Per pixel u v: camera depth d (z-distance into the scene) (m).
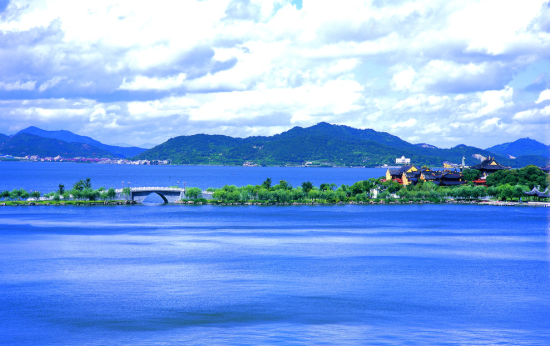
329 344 75.69
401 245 153.38
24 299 96.56
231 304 93.94
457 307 92.88
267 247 148.50
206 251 142.00
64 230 180.38
